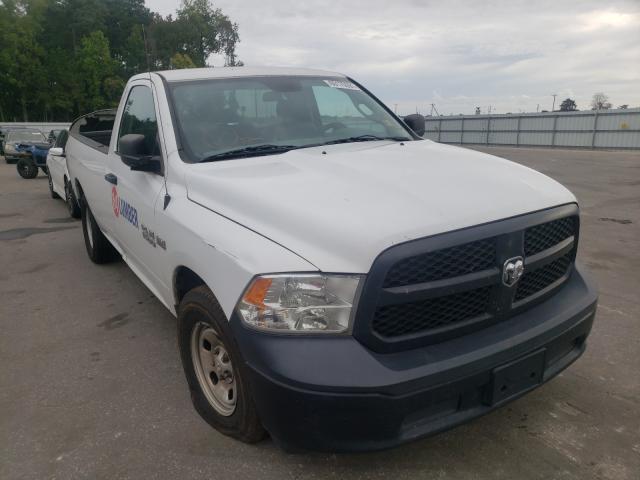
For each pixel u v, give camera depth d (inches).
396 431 85.3
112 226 186.1
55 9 2527.1
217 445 110.3
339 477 100.8
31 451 110.3
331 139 142.6
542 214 100.2
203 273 104.0
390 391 82.3
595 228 317.7
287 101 149.4
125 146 131.2
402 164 114.7
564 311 105.0
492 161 124.0
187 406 125.6
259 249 92.3
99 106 2199.8
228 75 152.3
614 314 176.4
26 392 133.6
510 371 93.5
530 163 828.6
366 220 87.7
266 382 86.6
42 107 2207.2
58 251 272.2
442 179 104.3
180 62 2234.3
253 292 89.1
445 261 87.6
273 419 88.6
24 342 163.2
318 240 88.1
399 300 84.4
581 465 103.2
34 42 2048.5
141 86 160.7
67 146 264.4
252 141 134.4
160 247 129.3
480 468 102.7
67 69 2176.4
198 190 116.3
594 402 124.4
